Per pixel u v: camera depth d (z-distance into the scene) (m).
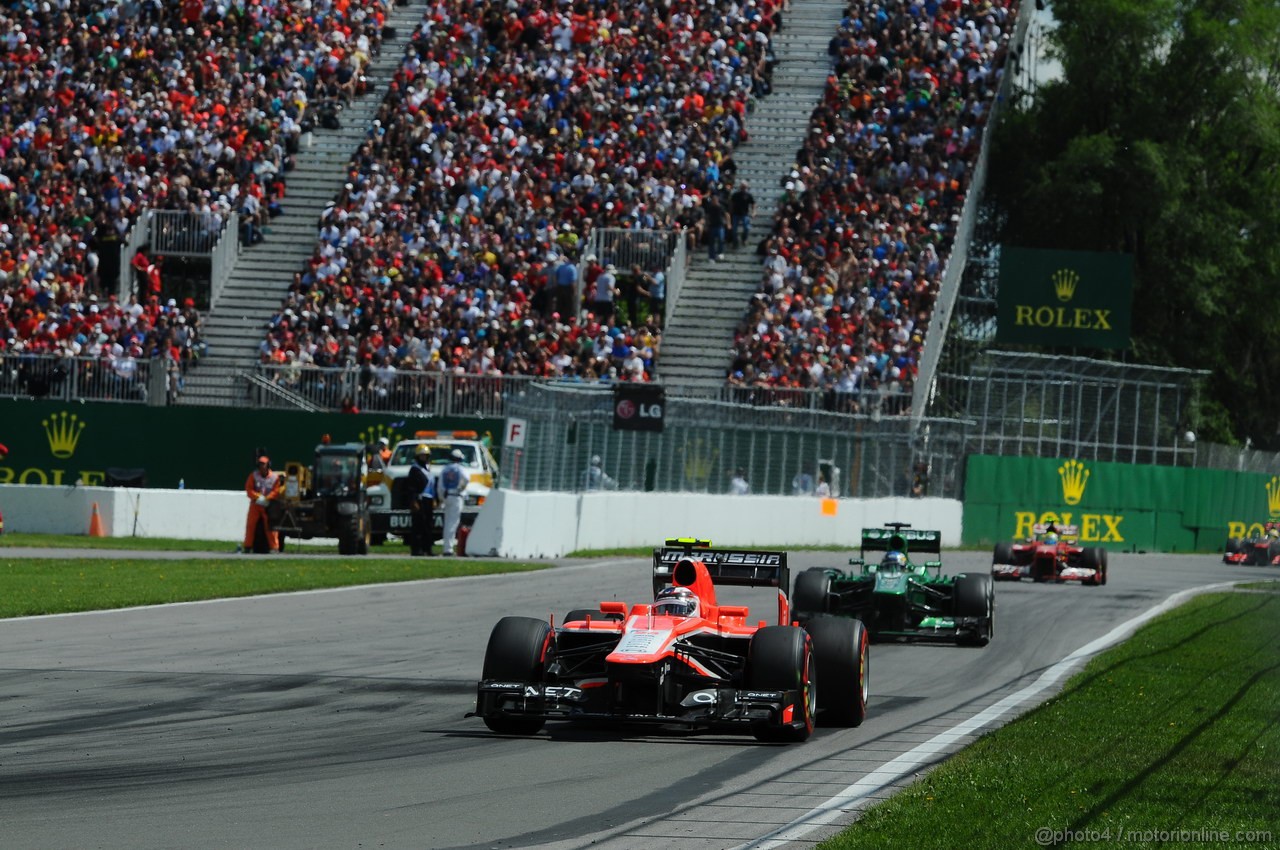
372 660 64.25
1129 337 186.50
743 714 45.00
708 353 169.88
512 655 46.66
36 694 53.16
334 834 33.53
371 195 181.88
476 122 188.38
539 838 33.50
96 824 33.91
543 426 126.75
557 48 197.00
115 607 79.88
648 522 138.12
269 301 176.38
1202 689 59.03
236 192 184.12
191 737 45.66
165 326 170.50
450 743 45.66
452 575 103.06
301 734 46.72
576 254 176.75
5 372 164.50
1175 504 186.62
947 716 52.91
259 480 122.06
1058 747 45.03
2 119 191.62
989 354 173.88
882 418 160.75
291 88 196.38
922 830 33.53
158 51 197.38
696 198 183.00
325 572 102.44
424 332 168.88
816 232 179.12
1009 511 174.25
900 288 174.00
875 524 159.62
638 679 45.03
